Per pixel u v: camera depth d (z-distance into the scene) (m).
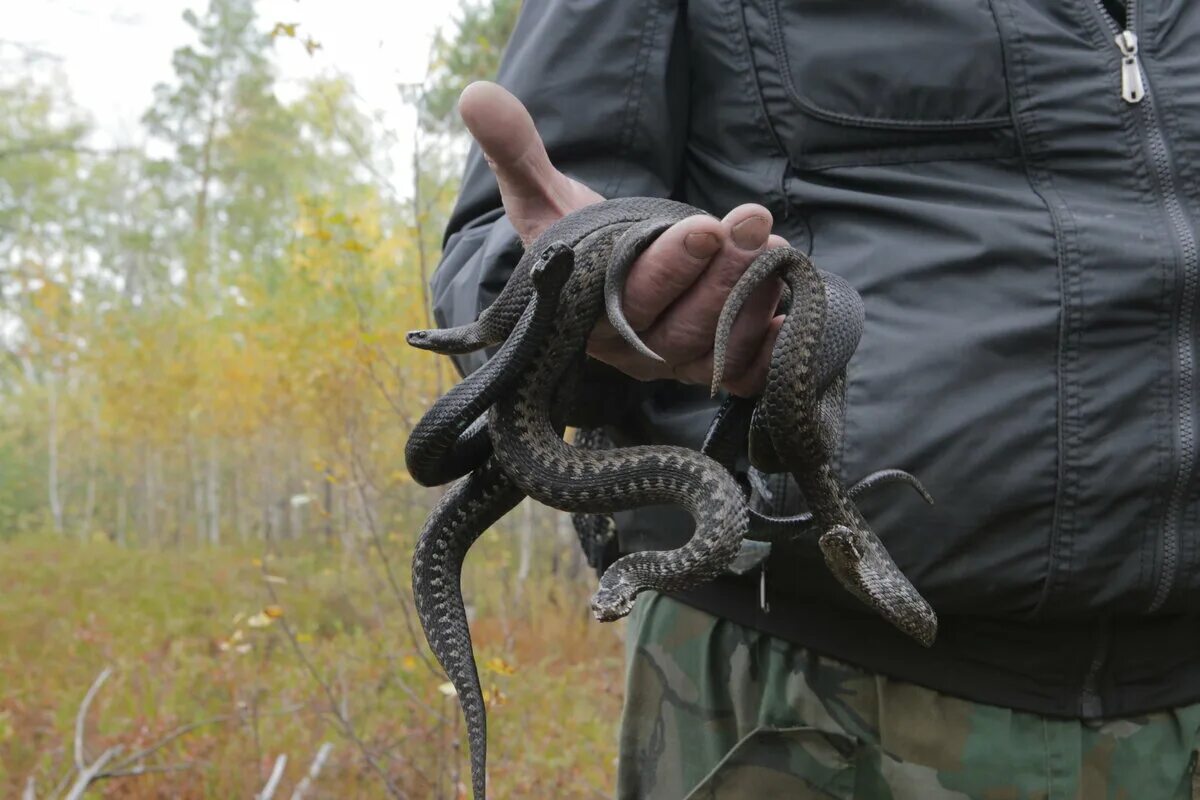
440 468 1.70
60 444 34.22
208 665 8.55
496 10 10.21
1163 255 1.82
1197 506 1.84
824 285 1.52
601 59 2.00
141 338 23.70
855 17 1.97
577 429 2.27
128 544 27.25
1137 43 1.90
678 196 2.24
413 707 6.43
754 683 2.07
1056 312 1.83
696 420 1.98
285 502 23.58
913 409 1.83
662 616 2.21
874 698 1.98
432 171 10.10
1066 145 1.90
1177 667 2.00
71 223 47.22
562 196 1.68
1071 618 1.90
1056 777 1.93
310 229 9.39
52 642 10.56
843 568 1.54
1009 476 1.82
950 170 1.96
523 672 8.15
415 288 9.68
